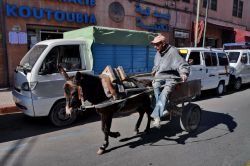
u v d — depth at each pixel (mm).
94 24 13406
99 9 13602
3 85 10875
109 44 7426
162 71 5238
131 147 5172
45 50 6223
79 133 5988
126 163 4461
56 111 6402
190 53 9453
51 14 11859
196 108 6047
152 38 8703
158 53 5422
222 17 23500
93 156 4730
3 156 4719
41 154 4809
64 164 4410
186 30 19266
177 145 5293
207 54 10211
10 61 10914
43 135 5848
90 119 7129
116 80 4812
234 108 8609
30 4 11180
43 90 6145
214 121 7012
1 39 10609
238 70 12445
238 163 4484
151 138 5691
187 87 5777
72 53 6641
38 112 6148
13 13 10688
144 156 4750
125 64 8016
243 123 6852
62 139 5598
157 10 16766
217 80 10828
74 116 6656
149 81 5715
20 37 11055
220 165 4410
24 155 4766
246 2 26609
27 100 6062
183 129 5957
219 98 10445
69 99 4230
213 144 5359
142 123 6797
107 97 4707
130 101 5152
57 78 6301
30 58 6598
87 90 4473
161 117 5215
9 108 7840
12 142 5414
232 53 12922
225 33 23547
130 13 15180
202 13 20922
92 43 6891
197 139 5645
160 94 5137
